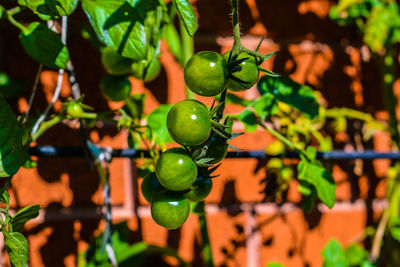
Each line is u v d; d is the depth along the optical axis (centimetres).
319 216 90
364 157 69
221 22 84
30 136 56
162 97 81
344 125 89
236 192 85
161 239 81
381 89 95
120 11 51
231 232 84
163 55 82
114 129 78
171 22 73
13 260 46
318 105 63
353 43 94
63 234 75
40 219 74
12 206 72
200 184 47
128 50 50
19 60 72
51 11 49
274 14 88
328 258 75
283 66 88
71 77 58
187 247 82
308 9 90
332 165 84
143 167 62
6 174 47
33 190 73
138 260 78
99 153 58
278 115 75
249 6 86
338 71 92
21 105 72
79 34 76
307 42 90
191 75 44
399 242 86
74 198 76
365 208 93
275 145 74
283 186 75
